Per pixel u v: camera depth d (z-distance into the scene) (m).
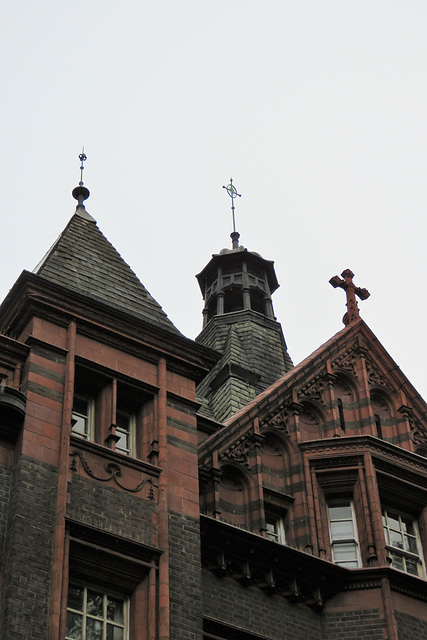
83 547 23.77
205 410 35.94
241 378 37.75
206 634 25.34
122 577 24.19
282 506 29.00
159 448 26.53
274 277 48.62
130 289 30.56
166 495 25.75
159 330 28.59
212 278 48.97
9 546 22.98
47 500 24.00
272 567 27.34
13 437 24.97
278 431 30.31
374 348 33.50
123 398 27.50
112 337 27.92
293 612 27.12
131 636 23.62
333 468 29.73
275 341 42.94
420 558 29.45
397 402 32.78
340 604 27.58
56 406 25.70
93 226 32.59
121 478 25.41
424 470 30.73
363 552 28.44
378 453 30.08
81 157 35.00
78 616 23.47
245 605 26.58
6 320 27.64
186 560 25.22
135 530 24.83
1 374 25.94
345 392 32.31
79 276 29.59
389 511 30.03
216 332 43.72
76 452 25.00
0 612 22.19
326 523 29.11
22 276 27.23
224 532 26.98
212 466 28.55
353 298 34.97
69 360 26.56
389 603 27.27
